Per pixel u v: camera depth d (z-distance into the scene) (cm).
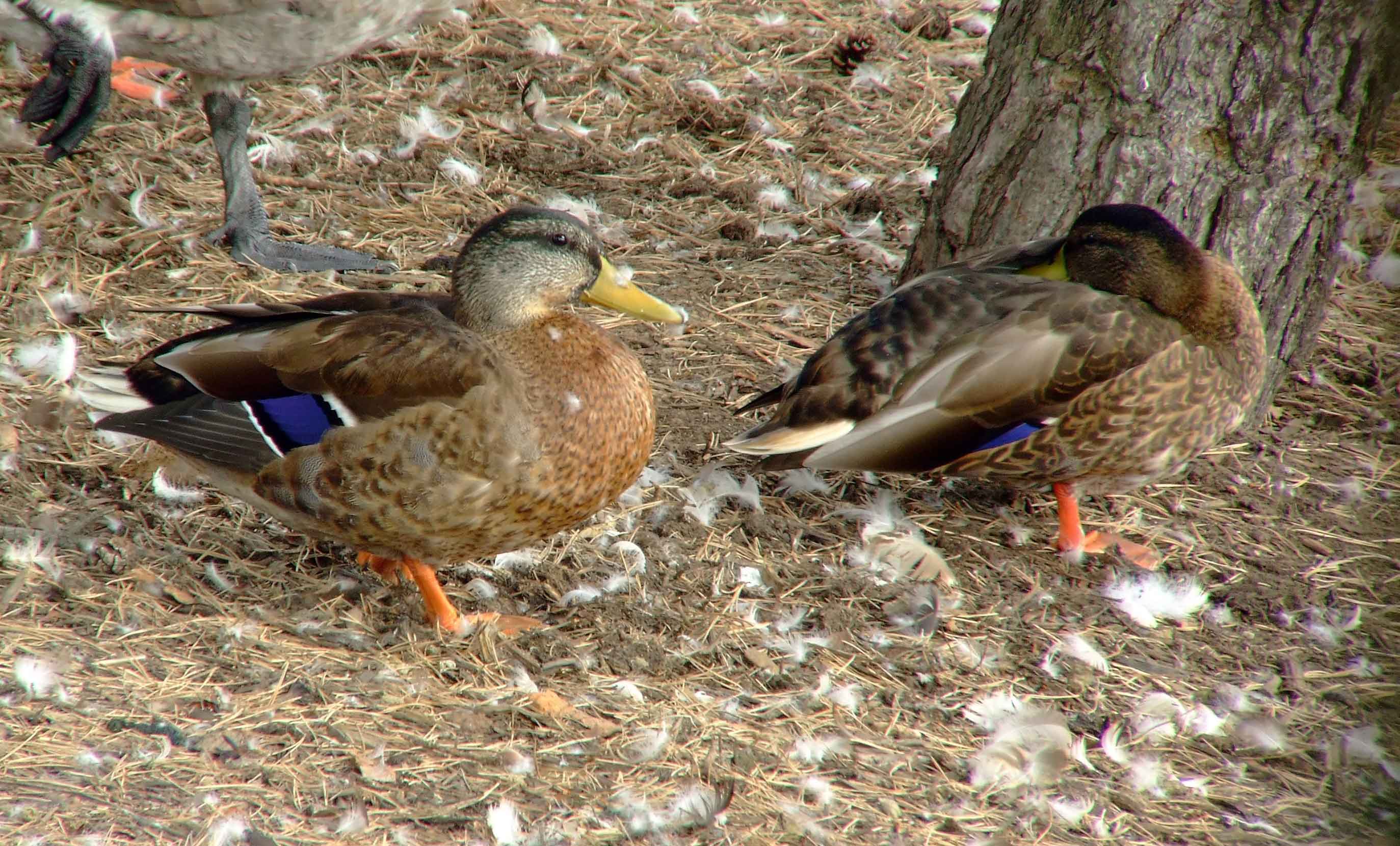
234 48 966
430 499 668
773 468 804
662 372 995
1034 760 679
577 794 623
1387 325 1121
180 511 796
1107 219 830
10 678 640
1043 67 949
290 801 593
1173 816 661
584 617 755
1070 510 859
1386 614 820
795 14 1566
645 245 1146
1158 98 915
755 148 1308
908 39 1529
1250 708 741
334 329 693
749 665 734
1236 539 881
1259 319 845
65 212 1064
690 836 605
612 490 721
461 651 714
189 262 1037
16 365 897
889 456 795
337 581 760
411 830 586
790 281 1123
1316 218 947
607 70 1394
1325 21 890
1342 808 676
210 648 688
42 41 970
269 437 684
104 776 589
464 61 1388
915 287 841
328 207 1140
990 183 981
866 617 784
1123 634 793
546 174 1230
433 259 984
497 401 664
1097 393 793
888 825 631
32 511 771
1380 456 973
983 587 823
